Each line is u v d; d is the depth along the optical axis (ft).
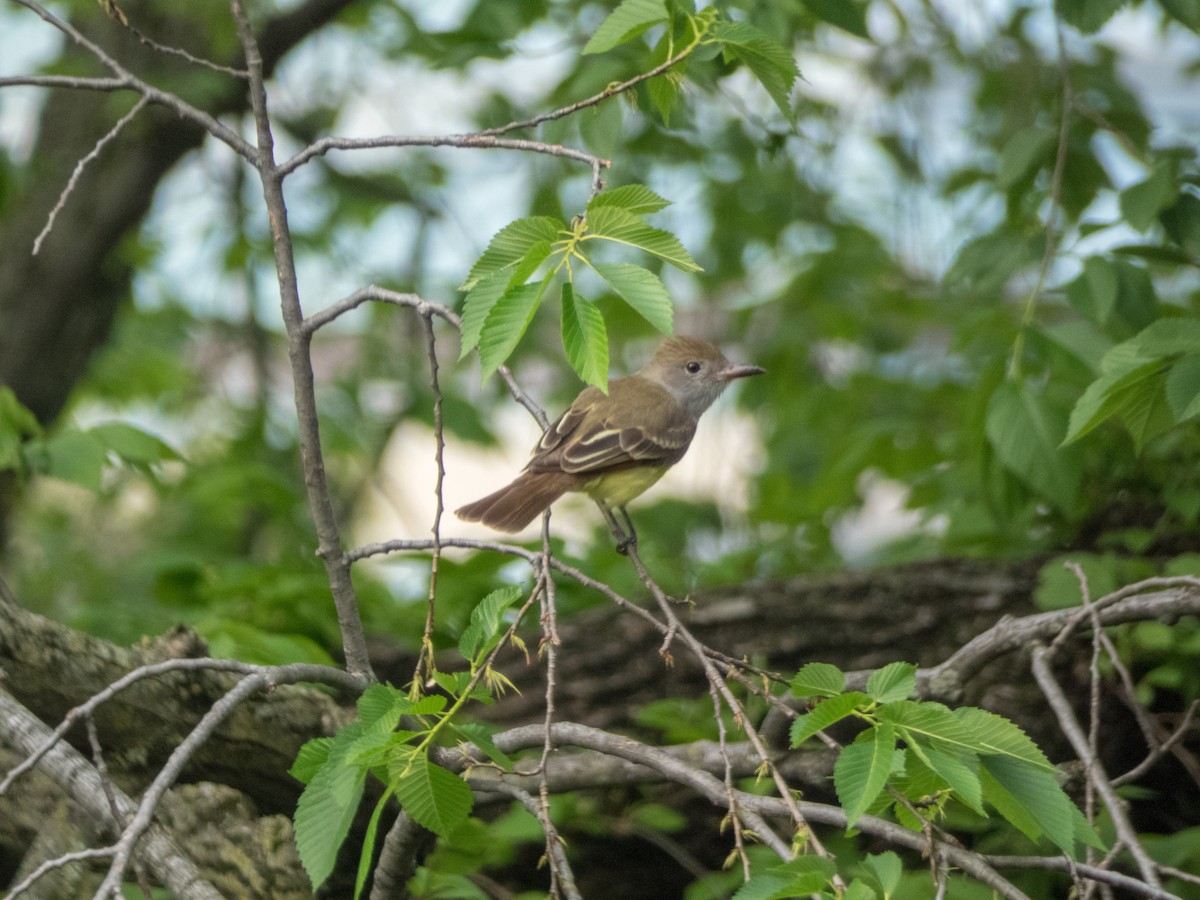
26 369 52.26
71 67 50.14
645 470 34.68
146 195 53.01
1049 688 24.22
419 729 19.58
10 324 51.88
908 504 43.45
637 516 57.31
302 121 58.34
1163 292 40.70
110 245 52.90
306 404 20.45
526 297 15.58
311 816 16.52
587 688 34.68
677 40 21.31
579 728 21.17
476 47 35.68
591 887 32.91
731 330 64.13
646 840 32.48
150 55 50.67
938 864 17.84
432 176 59.93
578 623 35.96
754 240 59.47
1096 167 35.47
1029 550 36.60
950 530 38.19
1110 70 44.70
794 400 60.49
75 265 52.34
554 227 16.25
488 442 60.90
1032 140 34.94
